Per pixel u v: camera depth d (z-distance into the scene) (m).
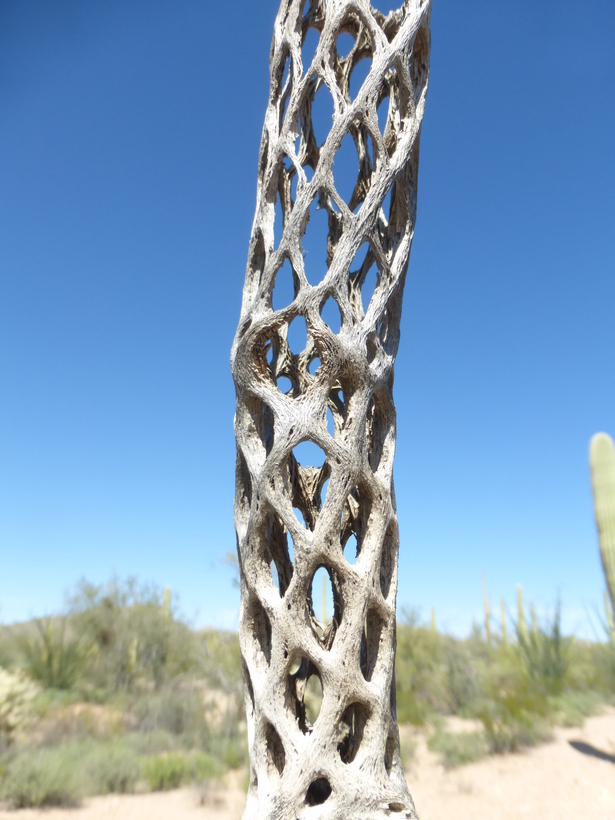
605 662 11.49
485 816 5.49
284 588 3.76
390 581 3.56
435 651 12.91
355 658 3.19
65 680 11.24
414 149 4.03
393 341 3.93
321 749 3.04
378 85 3.81
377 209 3.74
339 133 3.73
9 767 6.56
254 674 3.35
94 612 14.20
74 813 5.88
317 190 3.70
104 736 8.54
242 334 3.81
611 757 7.45
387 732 3.26
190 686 12.23
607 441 7.24
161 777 6.89
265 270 3.78
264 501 3.43
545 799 5.93
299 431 3.43
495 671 11.52
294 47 4.06
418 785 6.65
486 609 16.39
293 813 2.91
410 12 4.03
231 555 13.79
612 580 6.91
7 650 12.00
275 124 4.12
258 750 3.20
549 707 9.78
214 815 5.82
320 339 3.48
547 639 11.91
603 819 5.31
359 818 2.92
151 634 13.85
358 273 4.08
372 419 3.89
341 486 3.35
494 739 7.99
